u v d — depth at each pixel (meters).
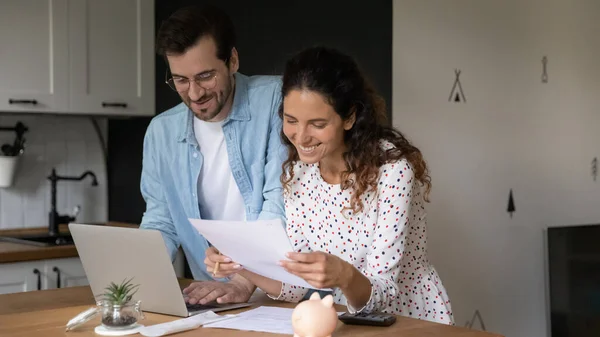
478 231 3.50
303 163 1.82
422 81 3.25
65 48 3.54
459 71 3.39
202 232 1.63
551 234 3.48
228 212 2.21
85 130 4.04
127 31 3.77
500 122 3.56
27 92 3.43
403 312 1.90
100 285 1.78
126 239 1.65
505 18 3.56
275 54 3.38
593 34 3.89
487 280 3.55
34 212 3.86
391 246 1.68
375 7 3.12
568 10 3.79
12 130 3.77
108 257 1.72
